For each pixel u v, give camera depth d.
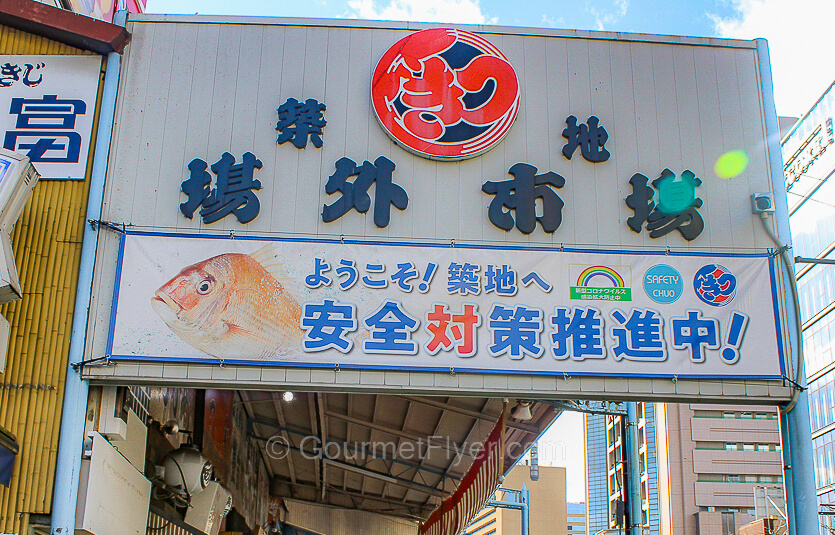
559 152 9.48
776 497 28.47
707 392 8.45
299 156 9.29
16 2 9.36
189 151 9.23
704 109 9.80
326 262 8.73
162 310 8.45
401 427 15.73
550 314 8.63
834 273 43.62
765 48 10.12
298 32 9.88
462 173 9.30
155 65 9.60
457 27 9.95
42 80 9.32
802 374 8.55
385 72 9.56
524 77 9.83
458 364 8.38
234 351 8.33
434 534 19.25
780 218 9.29
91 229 8.70
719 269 8.93
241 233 8.88
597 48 10.03
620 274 8.84
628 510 12.23
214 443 13.27
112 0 18.11
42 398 8.05
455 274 8.75
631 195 9.31
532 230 9.05
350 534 25.55
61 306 8.41
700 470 66.50
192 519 11.78
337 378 8.32
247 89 9.57
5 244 7.23
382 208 9.05
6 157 7.54
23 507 7.64
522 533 24.53
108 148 9.12
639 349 8.55
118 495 8.62
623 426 12.58
